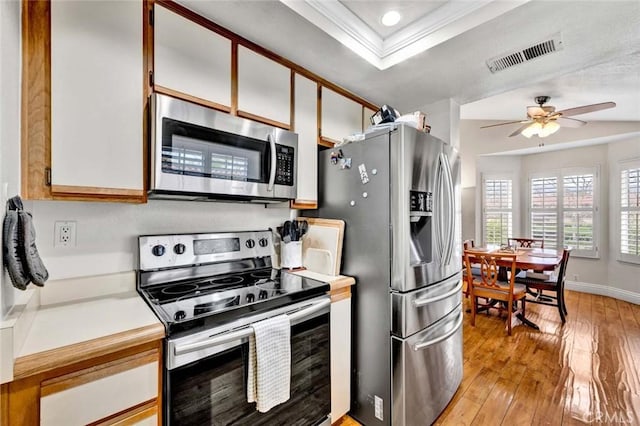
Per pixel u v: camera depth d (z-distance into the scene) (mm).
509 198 5449
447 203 1925
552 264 3180
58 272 1293
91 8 1142
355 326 1842
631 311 3820
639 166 4148
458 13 1543
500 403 1967
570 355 2635
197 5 1396
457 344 2092
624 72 2602
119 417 925
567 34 1627
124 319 1062
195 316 1098
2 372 742
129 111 1224
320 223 1987
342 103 2273
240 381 1197
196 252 1650
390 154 1685
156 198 1520
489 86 2271
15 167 952
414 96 2463
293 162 1799
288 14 1464
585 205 4750
